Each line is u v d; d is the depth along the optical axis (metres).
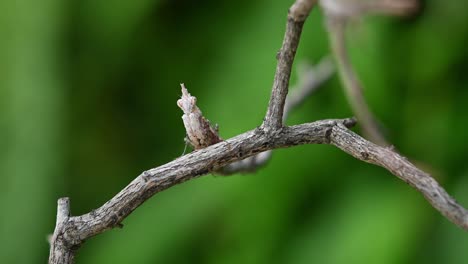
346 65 0.53
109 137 0.78
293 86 0.65
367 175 0.66
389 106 0.67
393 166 0.44
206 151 0.45
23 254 0.73
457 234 0.63
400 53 0.66
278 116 0.44
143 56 0.74
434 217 0.64
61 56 0.73
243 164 0.46
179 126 0.75
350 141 0.44
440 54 0.65
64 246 0.45
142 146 0.77
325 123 0.45
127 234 0.70
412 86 0.66
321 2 0.52
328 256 0.63
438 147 0.66
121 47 0.74
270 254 0.67
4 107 0.72
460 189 0.64
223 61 0.69
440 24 0.64
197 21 0.72
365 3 0.53
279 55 0.44
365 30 0.61
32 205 0.73
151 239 0.69
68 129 0.75
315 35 0.65
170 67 0.74
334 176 0.67
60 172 0.74
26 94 0.72
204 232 0.68
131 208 0.45
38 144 0.72
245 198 0.67
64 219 0.45
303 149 0.66
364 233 0.62
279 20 0.67
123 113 0.77
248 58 0.67
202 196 0.68
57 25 0.72
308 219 0.67
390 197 0.64
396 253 0.61
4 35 0.71
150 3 0.72
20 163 0.72
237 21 0.70
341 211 0.65
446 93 0.66
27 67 0.71
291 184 0.66
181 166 0.45
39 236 0.73
